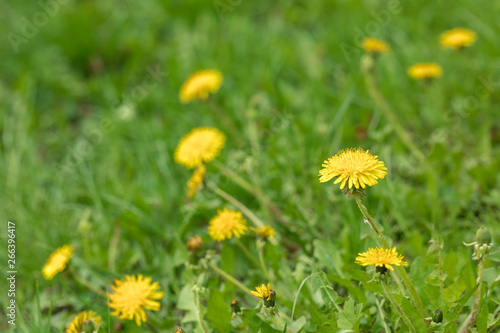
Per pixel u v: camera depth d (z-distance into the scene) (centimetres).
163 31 202
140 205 160
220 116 169
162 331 144
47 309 151
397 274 140
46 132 184
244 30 191
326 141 162
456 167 157
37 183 170
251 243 150
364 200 151
